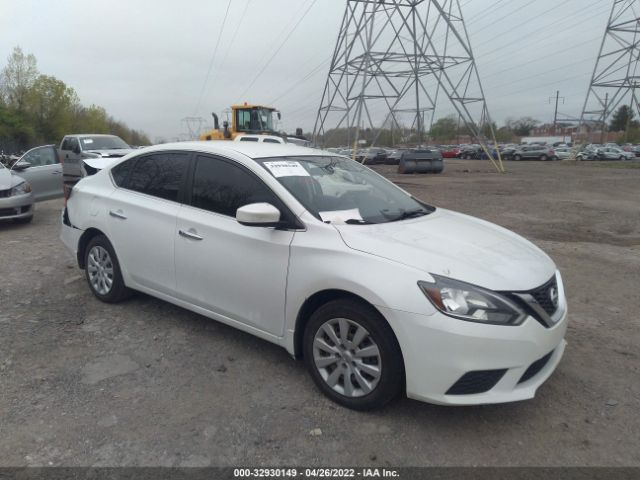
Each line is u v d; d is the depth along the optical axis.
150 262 4.43
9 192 9.04
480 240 3.60
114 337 4.30
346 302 3.21
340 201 3.88
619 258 7.25
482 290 2.94
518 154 51.56
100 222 4.85
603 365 3.94
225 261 3.82
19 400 3.34
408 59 31.75
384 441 2.98
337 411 3.27
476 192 17.06
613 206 13.23
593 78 45.34
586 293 5.66
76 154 13.98
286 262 3.48
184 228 4.11
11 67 53.56
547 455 2.87
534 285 3.12
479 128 31.58
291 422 3.14
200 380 3.63
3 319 4.64
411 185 20.05
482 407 3.34
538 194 16.39
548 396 3.49
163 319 4.70
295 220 3.54
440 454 2.87
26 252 7.21
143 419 3.15
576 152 47.44
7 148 51.88
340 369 3.30
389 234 3.43
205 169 4.17
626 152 51.38
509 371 2.93
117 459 2.79
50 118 55.72
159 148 4.63
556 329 3.16
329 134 36.56
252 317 3.75
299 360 3.92
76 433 3.00
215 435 3.01
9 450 2.84
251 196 3.81
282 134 21.94
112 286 4.90
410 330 2.94
